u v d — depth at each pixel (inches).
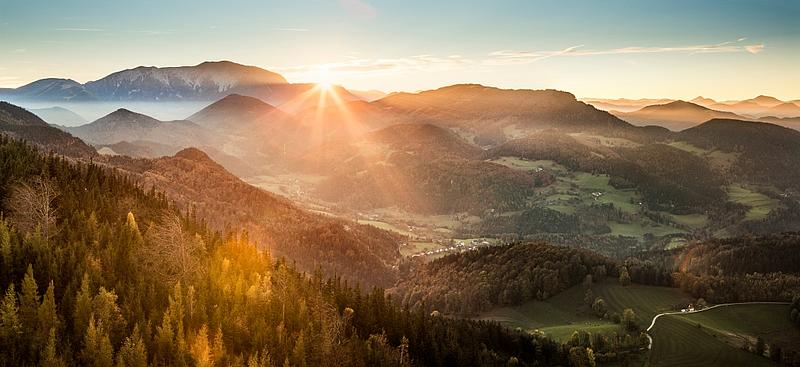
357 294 5492.1
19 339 2997.0
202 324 3644.2
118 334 3294.8
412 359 4761.3
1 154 6092.5
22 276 3629.4
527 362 5974.4
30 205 4626.0
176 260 4288.9
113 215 5418.3
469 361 5295.3
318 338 3981.3
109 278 3826.3
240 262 5255.9
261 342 3713.1
